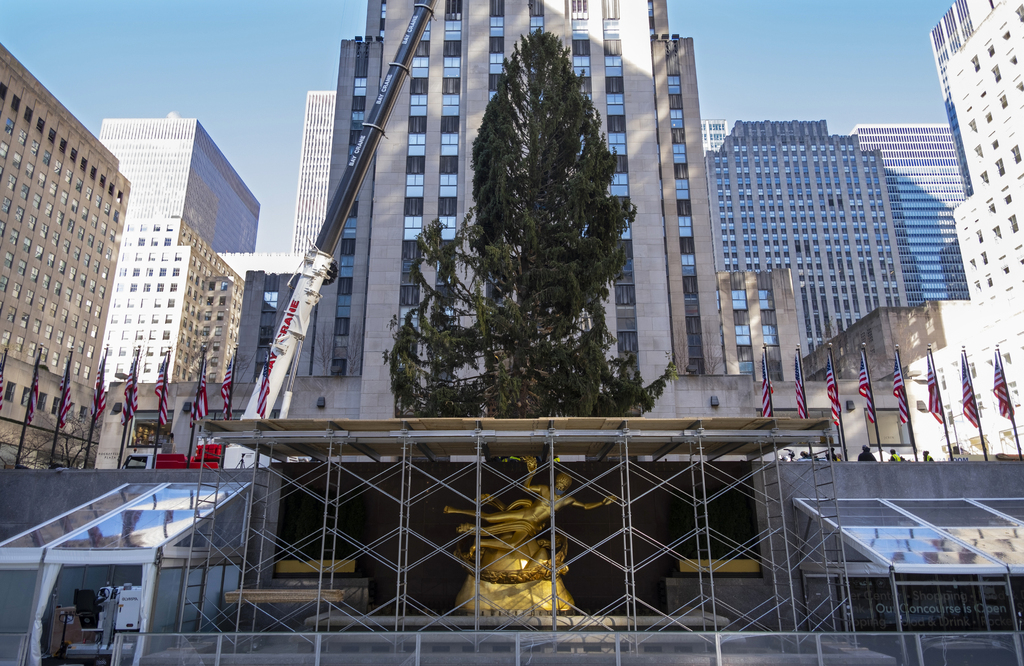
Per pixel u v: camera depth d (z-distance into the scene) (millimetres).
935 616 17797
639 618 17344
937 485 20547
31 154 91625
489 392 20953
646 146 51531
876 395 48188
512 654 13844
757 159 160875
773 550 19375
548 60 24000
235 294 144625
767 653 13500
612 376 21391
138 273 135375
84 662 16672
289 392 23781
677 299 59750
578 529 20250
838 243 154625
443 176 51156
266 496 19766
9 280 87375
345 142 59469
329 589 18000
